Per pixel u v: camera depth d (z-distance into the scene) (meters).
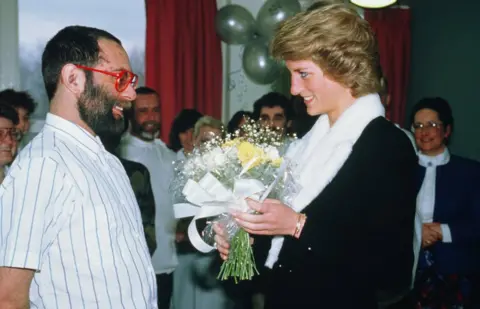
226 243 1.73
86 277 1.35
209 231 1.76
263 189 1.64
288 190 1.65
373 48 1.62
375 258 1.55
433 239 2.88
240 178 1.66
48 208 1.31
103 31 1.50
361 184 1.59
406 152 1.60
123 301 1.39
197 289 3.22
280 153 1.84
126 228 1.44
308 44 1.55
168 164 3.43
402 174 1.57
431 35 5.25
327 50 1.54
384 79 2.14
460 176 2.97
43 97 4.79
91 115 1.45
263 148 1.74
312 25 1.55
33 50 4.76
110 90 1.46
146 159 3.35
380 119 1.65
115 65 1.46
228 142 1.78
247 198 1.64
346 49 1.55
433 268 2.90
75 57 1.42
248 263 1.71
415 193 1.59
